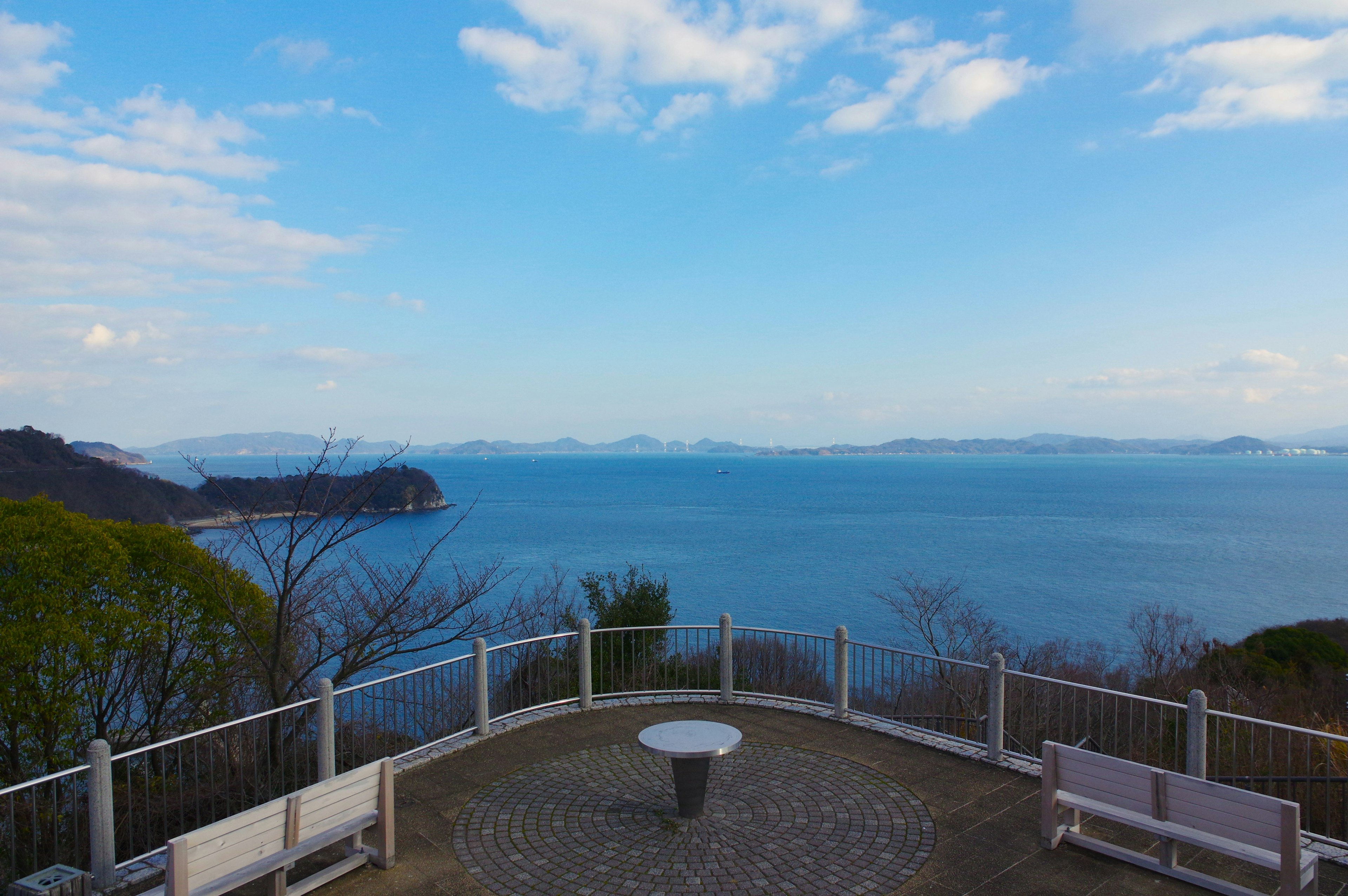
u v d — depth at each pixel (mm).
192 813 9062
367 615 14133
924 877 5207
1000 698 7250
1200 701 5965
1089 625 46781
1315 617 50031
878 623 45469
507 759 7484
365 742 8555
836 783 6832
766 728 8344
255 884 5133
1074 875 5223
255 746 6809
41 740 11062
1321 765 9938
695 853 5574
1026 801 6453
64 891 4781
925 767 7203
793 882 5152
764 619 46312
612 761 7449
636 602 18891
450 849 5672
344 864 5250
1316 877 4578
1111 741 12992
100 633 11031
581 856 5555
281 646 10992
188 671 12094
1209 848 4684
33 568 10859
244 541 12445
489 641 19781
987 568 67250
